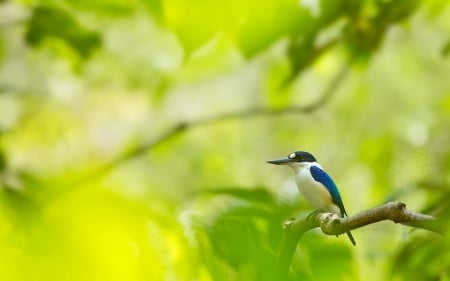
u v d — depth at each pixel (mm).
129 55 11914
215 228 9586
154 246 8273
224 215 9844
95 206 7398
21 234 7008
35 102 12758
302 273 9680
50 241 6859
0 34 11461
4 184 10344
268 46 10102
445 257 10312
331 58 12234
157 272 7969
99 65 11992
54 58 11391
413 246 10336
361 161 11758
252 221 9820
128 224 7438
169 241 9219
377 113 14250
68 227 7027
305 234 10141
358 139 12594
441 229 10141
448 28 13297
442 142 11969
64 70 12227
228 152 13836
